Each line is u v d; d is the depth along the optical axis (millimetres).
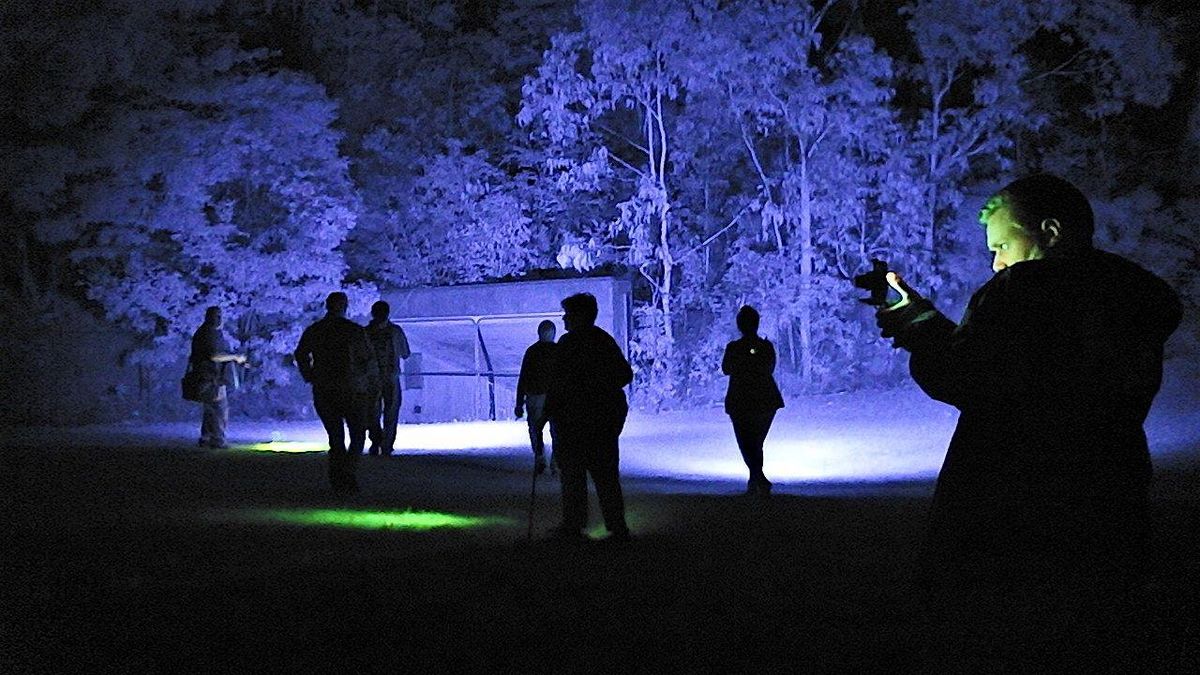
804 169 27500
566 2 33094
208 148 28625
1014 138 29000
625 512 11758
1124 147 28625
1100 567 3900
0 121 27906
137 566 7582
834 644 5289
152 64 28312
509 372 29781
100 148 27719
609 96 29906
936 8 26641
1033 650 3980
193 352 18594
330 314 12922
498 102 33531
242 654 5457
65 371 27938
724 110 27984
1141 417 3959
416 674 5148
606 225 31391
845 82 27000
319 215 29781
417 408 30688
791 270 28031
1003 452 3963
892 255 27484
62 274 30172
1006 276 4031
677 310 29875
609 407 9445
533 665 5254
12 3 26891
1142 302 3973
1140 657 3947
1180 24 27422
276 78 29391
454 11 33719
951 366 3982
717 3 27141
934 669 4242
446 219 32062
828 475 17344
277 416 30172
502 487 14266
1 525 9508
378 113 33438
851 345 27844
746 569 7719
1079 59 28469
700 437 22312
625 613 6285
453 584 7070
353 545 8727
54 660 5375
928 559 4184
